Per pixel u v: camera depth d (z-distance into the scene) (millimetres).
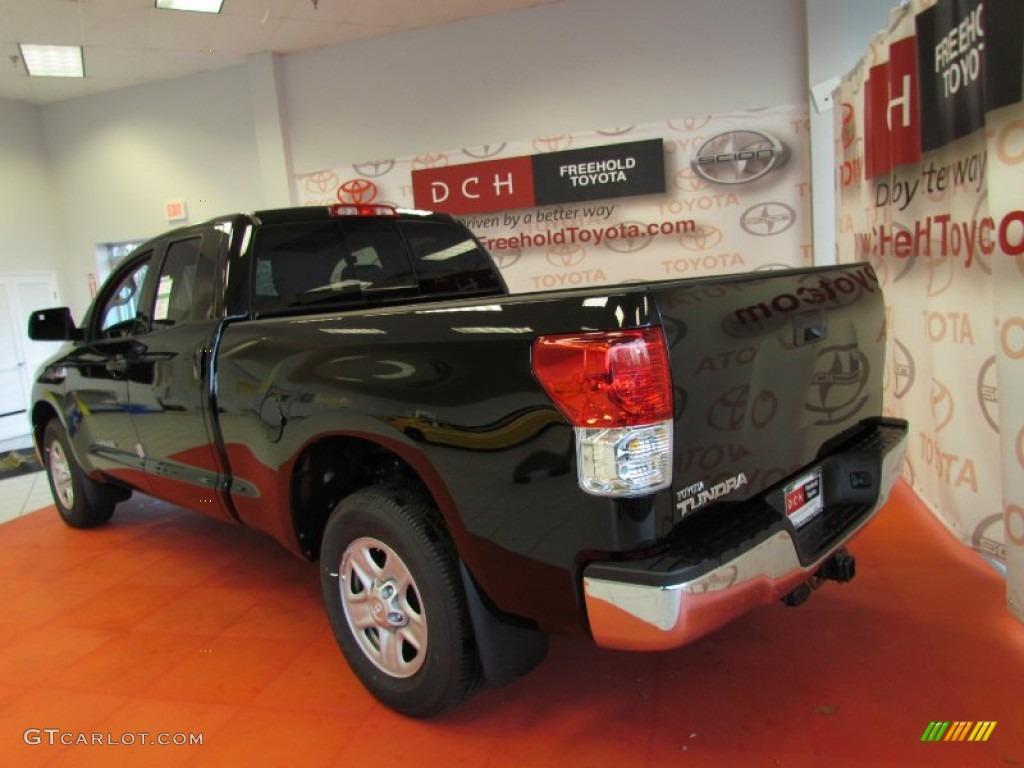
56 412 4145
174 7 6844
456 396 1832
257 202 8898
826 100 6508
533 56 7465
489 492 1789
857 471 2203
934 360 3521
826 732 2049
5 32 7184
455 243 3580
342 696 2402
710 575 1593
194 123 9023
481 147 7746
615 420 1552
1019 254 2375
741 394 1802
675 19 7020
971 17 2998
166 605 3244
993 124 2461
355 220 3184
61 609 3256
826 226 6672
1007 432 2479
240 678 2564
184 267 3025
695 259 7215
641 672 2424
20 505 5504
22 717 2389
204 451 2855
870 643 2514
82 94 9422
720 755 1979
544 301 1706
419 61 7824
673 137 7145
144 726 2293
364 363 2084
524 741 2096
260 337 2518
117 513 4734
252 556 3805
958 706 2133
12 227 9438
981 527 3133
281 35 7691
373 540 2180
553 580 1724
